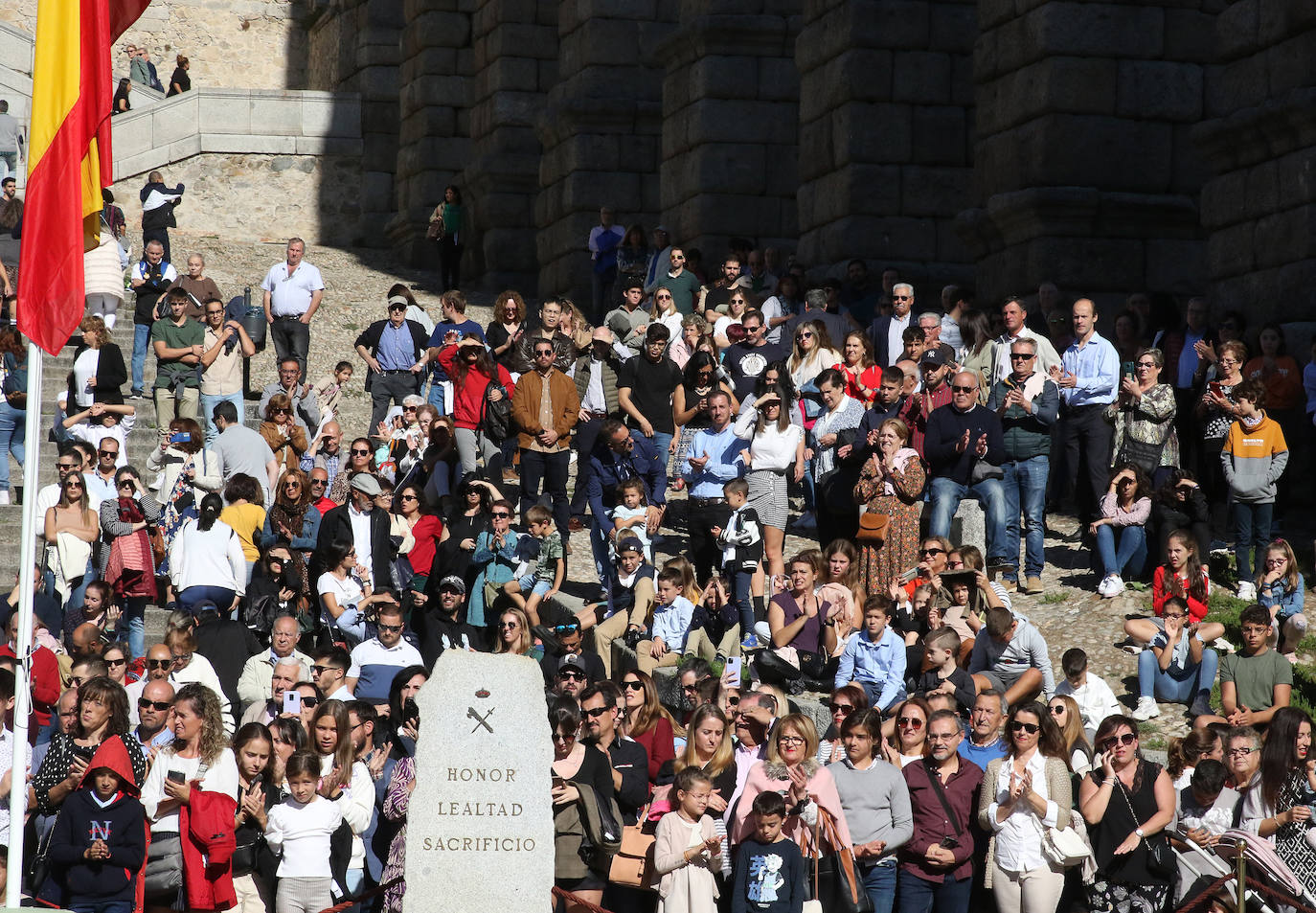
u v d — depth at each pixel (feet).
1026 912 32.53
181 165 115.14
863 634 40.47
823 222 78.95
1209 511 51.21
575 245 97.71
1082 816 33.45
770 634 43.19
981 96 70.85
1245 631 39.19
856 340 55.36
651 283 76.28
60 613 45.29
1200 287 67.41
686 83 88.38
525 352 53.93
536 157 107.24
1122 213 66.39
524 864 28.86
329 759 33.27
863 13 76.33
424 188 113.19
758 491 47.91
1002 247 69.46
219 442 52.75
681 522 58.39
